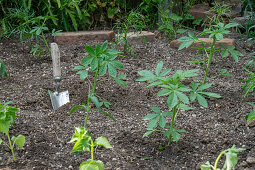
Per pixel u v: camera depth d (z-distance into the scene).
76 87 3.60
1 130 2.31
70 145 2.65
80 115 3.09
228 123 2.96
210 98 3.36
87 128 2.88
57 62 3.27
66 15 5.18
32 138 2.70
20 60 4.24
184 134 2.81
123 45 4.66
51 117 3.04
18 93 3.46
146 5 5.36
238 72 3.97
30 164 2.40
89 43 4.75
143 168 2.40
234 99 3.35
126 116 3.10
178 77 2.37
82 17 5.25
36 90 3.54
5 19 4.91
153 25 5.50
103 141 2.18
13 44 4.67
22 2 5.00
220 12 4.25
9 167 2.36
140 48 4.60
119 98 3.42
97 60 2.37
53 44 3.26
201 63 3.33
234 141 2.70
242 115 3.06
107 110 3.21
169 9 5.14
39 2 5.00
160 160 2.50
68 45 4.74
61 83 3.67
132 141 2.71
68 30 5.21
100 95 3.46
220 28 2.97
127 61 4.21
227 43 4.44
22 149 2.54
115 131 2.85
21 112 3.09
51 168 2.37
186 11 5.48
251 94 3.43
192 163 2.47
